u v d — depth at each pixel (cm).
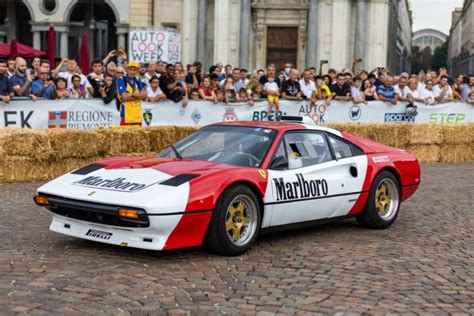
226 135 890
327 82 2075
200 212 745
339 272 733
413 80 2050
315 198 877
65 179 806
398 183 1005
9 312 566
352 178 933
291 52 4112
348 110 1972
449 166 1847
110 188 752
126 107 1473
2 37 5516
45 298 607
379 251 839
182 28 4125
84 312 573
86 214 757
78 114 1566
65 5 4881
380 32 3975
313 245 860
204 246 795
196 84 1875
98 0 4962
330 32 3991
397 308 614
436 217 1090
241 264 755
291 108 1895
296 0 4038
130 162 843
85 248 801
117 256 768
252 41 4112
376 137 1844
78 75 1638
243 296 641
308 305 618
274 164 841
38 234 873
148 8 4162
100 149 1399
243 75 2081
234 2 4012
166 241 730
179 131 1531
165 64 1769
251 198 798
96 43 5266
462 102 2116
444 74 2112
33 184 1299
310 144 907
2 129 1297
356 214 955
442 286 692
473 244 900
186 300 621
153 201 714
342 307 614
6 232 880
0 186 1266
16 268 705
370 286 682
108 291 635
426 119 2075
